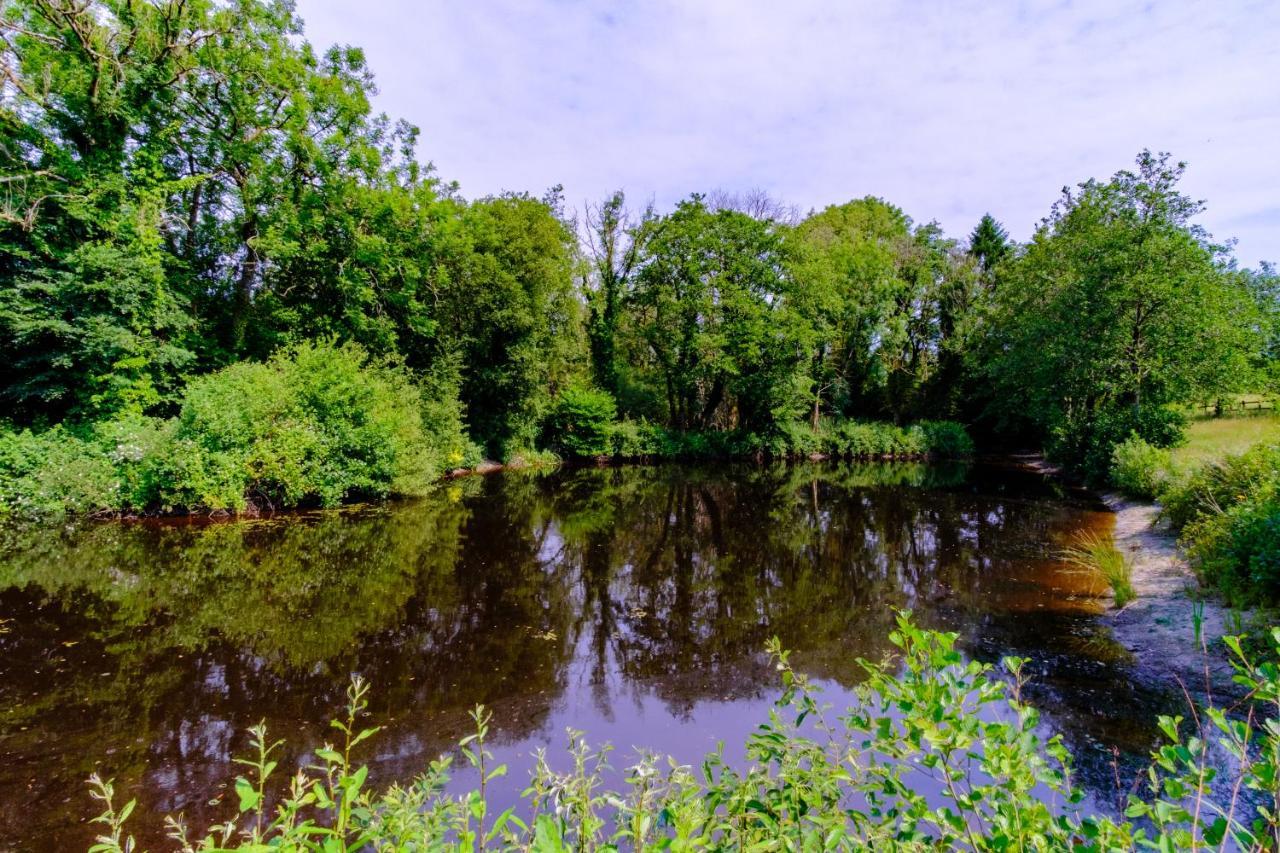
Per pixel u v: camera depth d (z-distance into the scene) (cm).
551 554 1083
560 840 159
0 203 1221
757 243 2778
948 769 181
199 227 1794
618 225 2952
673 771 209
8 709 520
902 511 1502
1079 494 1736
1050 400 2181
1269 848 149
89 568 892
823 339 2870
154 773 439
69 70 1381
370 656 646
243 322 1805
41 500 1128
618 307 2936
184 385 1502
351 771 449
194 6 1528
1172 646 618
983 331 3053
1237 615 598
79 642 656
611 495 1772
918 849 180
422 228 2047
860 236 3269
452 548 1096
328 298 1927
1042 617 752
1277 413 1565
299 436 1304
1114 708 515
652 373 3100
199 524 1162
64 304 1270
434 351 2142
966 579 927
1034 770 175
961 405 3312
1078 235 2094
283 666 616
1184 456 1399
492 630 729
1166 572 838
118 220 1350
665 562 1053
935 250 3203
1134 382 1867
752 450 2869
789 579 956
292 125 1755
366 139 1975
